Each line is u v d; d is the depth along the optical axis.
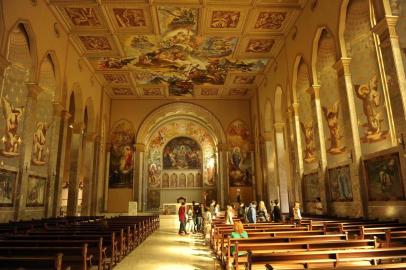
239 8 15.63
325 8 13.05
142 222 14.35
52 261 5.09
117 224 12.27
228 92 27.44
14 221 11.58
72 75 18.27
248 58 20.89
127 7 15.37
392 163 9.49
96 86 23.70
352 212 11.66
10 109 12.06
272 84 21.66
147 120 27.92
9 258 5.12
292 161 17.52
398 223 8.75
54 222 11.96
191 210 19.34
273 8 15.61
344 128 11.96
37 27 13.52
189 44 19.11
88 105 22.47
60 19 15.90
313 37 14.25
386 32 9.45
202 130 35.38
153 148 35.28
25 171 12.56
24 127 12.78
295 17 16.39
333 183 13.26
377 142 11.00
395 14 9.77
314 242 5.66
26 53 13.16
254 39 18.53
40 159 14.38
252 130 28.05
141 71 22.78
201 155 35.84
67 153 29.42
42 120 14.77
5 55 10.92
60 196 16.06
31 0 12.98
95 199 22.88
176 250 11.57
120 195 26.30
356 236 7.91
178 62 21.52
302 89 16.92
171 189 35.03
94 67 21.84
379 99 11.02
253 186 26.89
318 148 14.10
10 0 11.27
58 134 15.86
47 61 15.34
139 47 19.31
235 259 5.77
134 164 26.94
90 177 22.12
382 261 5.94
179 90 26.77
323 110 14.26
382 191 10.02
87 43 18.47
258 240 6.36
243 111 28.64
